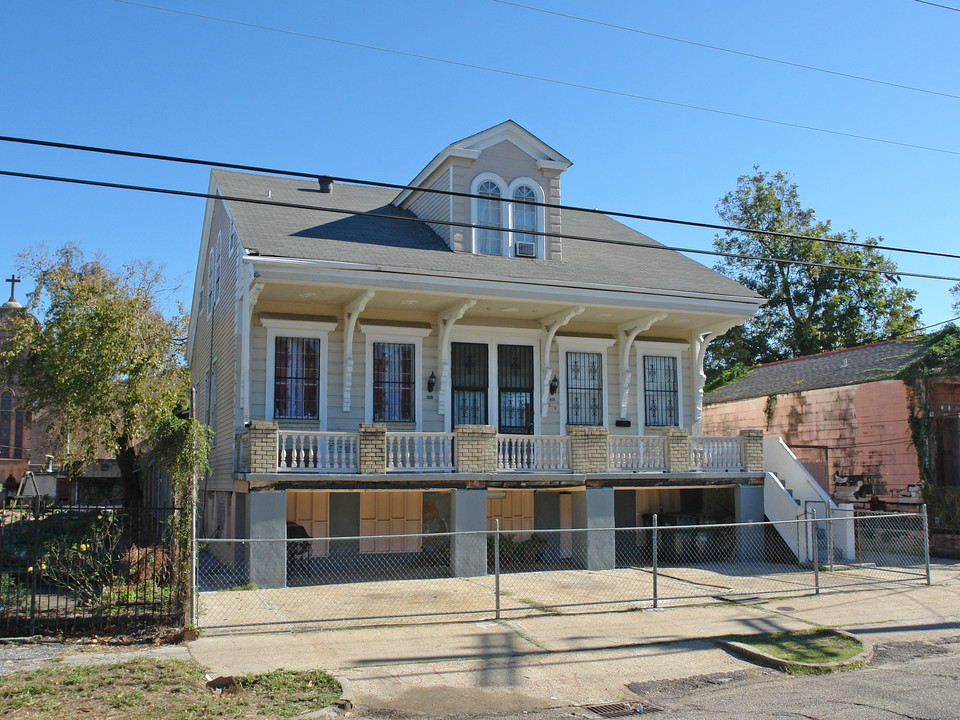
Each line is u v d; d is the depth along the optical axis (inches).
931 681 375.9
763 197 1749.5
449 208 776.9
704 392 1266.0
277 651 406.6
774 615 508.1
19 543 629.9
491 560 701.3
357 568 692.1
